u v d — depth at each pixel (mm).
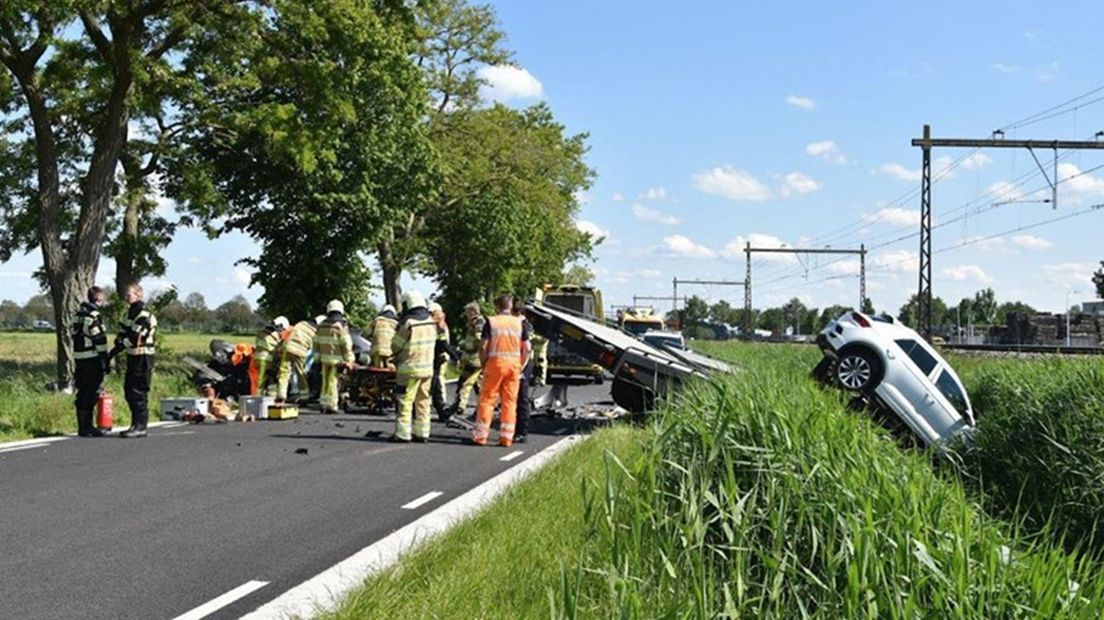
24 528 7875
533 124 51938
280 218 32500
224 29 24234
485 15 42812
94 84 22625
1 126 26328
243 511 8812
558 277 64812
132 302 14133
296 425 16094
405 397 14047
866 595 5055
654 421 8273
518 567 6176
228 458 11930
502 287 51750
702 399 8648
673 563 5422
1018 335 77625
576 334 16703
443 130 43844
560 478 9766
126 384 14047
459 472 11398
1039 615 5055
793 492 6504
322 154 26938
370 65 29531
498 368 14070
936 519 6359
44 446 12648
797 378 10578
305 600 6059
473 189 47031
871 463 7508
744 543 6102
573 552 6398
